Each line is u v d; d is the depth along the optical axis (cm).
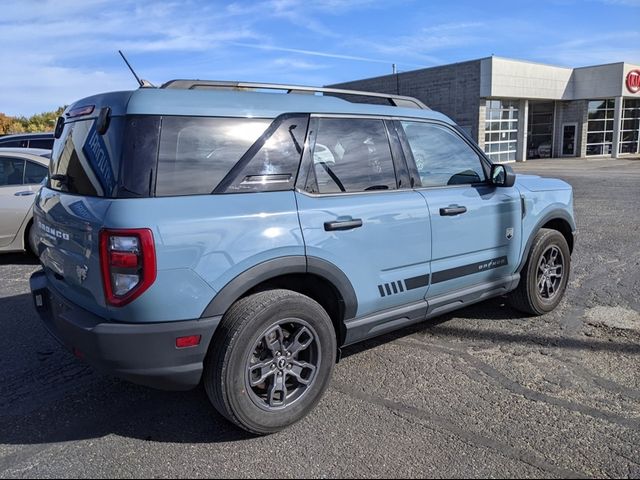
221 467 302
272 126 340
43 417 361
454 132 454
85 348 304
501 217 468
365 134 388
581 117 3575
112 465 306
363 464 303
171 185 303
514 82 3073
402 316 404
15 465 306
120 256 285
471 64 3012
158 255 287
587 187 1747
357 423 346
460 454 311
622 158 3469
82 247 310
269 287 343
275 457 311
